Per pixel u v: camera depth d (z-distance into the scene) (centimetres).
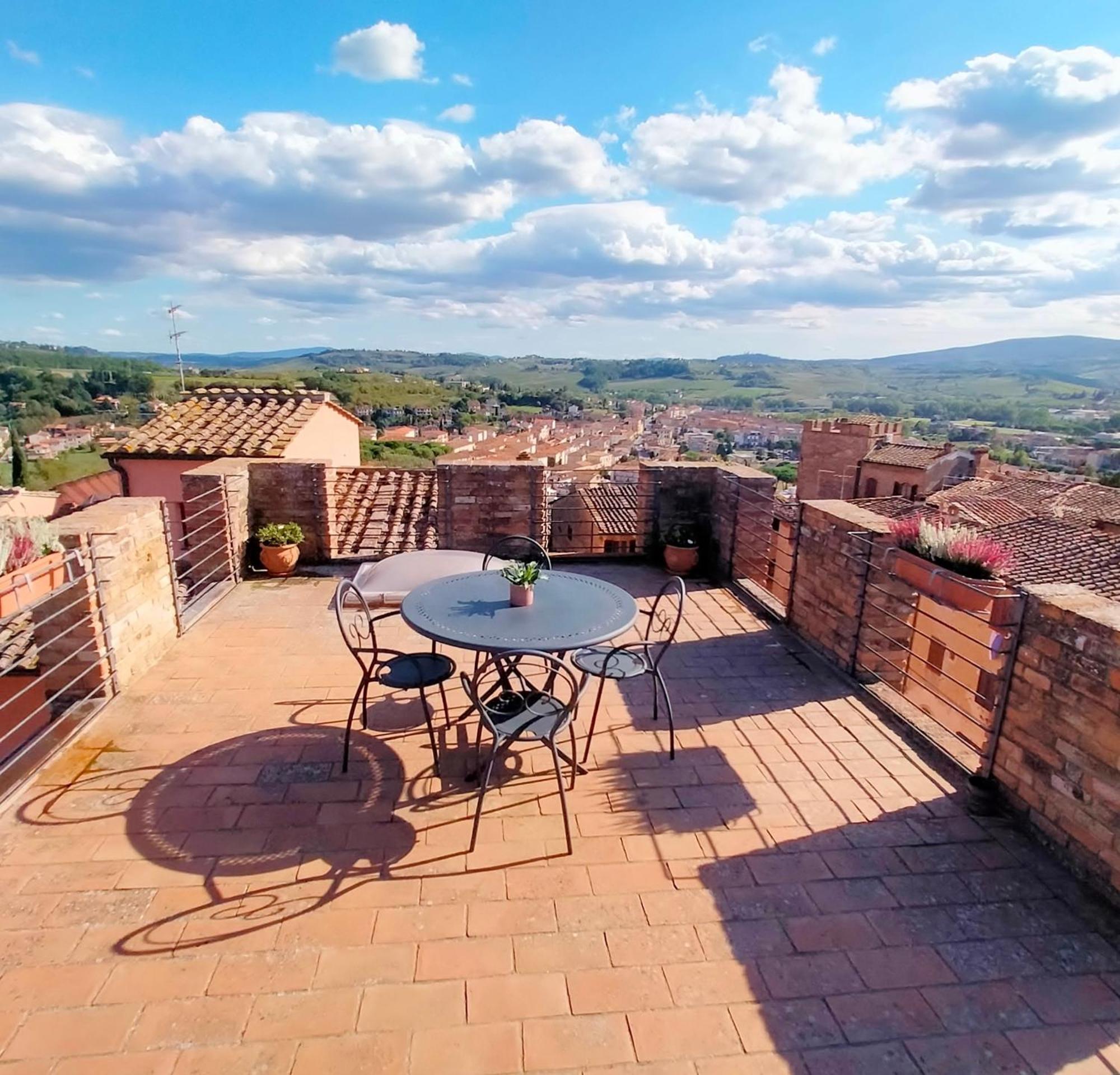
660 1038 224
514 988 240
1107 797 285
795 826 329
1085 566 1138
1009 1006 238
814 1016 233
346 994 236
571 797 347
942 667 802
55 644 413
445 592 408
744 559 676
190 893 277
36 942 252
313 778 355
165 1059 212
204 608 580
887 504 1759
